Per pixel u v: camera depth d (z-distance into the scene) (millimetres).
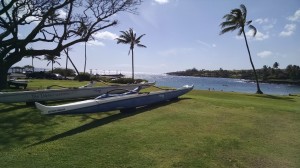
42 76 41844
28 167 5270
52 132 7621
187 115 10148
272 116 10750
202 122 9070
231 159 5891
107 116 9898
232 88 65438
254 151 6449
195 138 7199
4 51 20031
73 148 6289
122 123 8711
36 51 21141
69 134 7406
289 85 111625
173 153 6066
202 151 6258
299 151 6613
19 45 20094
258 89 30281
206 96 18547
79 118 9438
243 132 8055
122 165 5383
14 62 20703
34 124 8523
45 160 5590
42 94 12250
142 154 5961
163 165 5422
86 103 9570
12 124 8500
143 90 19156
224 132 7930
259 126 8930
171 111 10922
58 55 22031
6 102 11250
